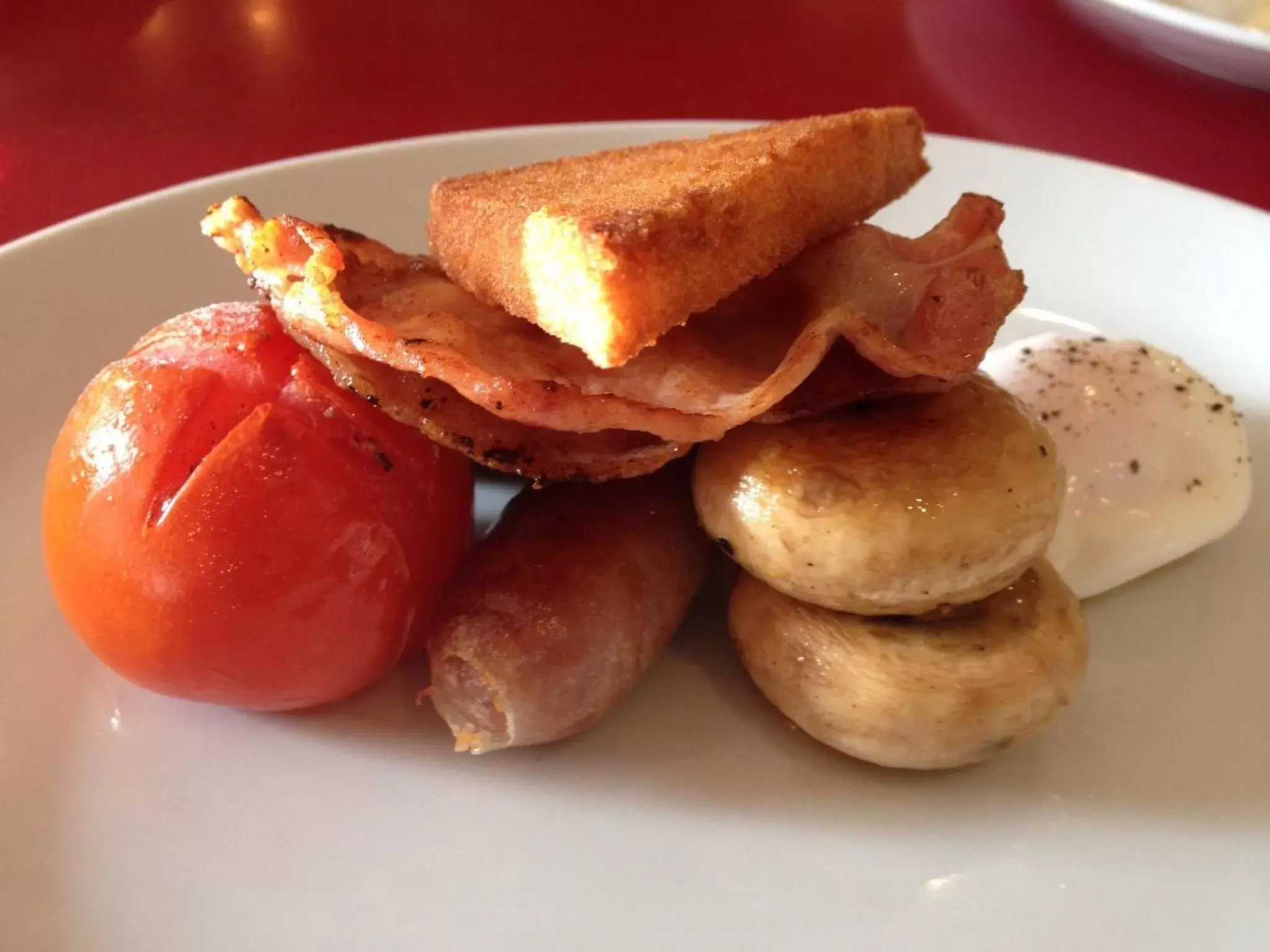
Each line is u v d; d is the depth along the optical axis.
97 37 0.37
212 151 0.30
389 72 0.35
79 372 0.21
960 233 0.17
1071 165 0.25
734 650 0.18
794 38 0.38
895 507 0.15
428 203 0.24
